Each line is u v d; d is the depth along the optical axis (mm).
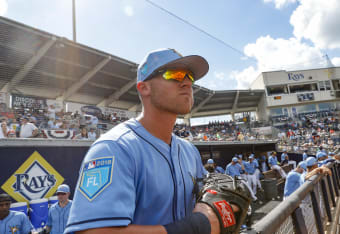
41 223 4559
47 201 4781
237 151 16125
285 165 15125
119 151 691
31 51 11695
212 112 31219
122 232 539
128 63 15703
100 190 587
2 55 11312
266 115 31625
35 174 4867
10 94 13414
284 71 32906
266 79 32594
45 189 4953
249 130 26016
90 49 13312
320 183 3074
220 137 21031
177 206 785
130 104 21609
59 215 3951
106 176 616
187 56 780
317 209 2207
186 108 835
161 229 546
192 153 1081
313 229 2064
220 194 702
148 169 726
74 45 12500
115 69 16125
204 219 585
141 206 709
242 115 30562
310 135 24734
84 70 14859
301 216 1561
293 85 32594
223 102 29062
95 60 14422
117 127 833
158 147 811
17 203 4320
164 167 788
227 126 29016
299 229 1447
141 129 834
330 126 28578
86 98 18219
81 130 8578
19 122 8188
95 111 17938
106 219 540
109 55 14414
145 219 715
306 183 2072
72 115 14352
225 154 14672
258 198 10164
